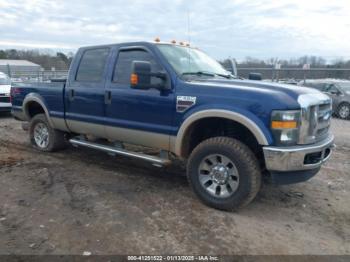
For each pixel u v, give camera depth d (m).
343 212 3.94
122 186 4.50
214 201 3.80
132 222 3.47
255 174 3.57
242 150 3.58
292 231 3.42
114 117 4.62
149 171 5.17
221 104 3.62
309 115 3.48
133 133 4.45
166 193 4.28
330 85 13.30
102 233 3.23
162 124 4.12
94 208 3.78
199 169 3.91
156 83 4.12
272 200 4.21
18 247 2.96
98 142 5.37
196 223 3.48
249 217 3.68
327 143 3.76
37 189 4.33
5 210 3.69
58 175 4.89
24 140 7.21
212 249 3.02
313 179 5.05
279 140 3.38
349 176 5.22
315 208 4.02
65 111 5.37
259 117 3.43
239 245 3.10
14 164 5.38
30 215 3.58
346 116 12.51
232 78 4.69
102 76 4.79
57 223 3.42
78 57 5.21
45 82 5.80
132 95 4.35
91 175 4.93
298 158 3.40
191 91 3.85
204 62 4.84
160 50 4.26
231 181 3.72
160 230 3.32
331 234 3.41
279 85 3.82
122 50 4.62
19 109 6.37
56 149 6.05
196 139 4.24
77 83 5.12
